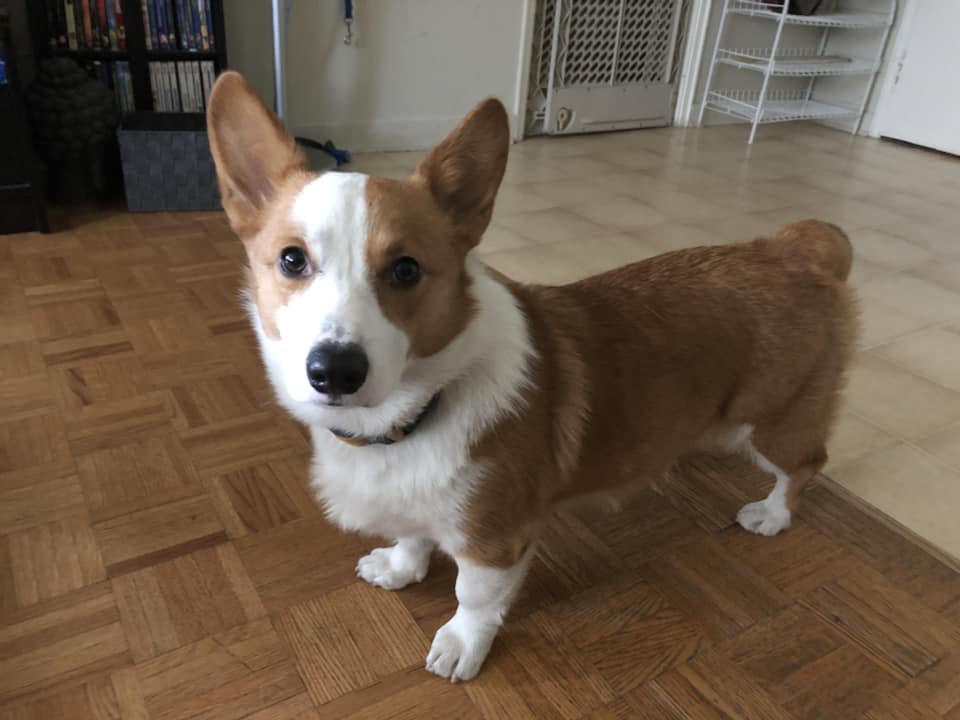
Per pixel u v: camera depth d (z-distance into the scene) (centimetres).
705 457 107
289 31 210
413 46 230
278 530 90
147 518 90
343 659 75
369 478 68
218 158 60
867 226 197
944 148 276
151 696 71
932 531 96
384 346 54
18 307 132
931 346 139
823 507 99
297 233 56
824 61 286
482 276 67
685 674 76
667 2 274
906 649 79
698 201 210
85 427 104
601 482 78
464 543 69
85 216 172
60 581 81
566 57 262
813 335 80
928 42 273
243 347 124
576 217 192
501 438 66
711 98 298
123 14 176
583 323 74
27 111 167
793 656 78
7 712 68
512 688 74
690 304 77
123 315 132
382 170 218
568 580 86
